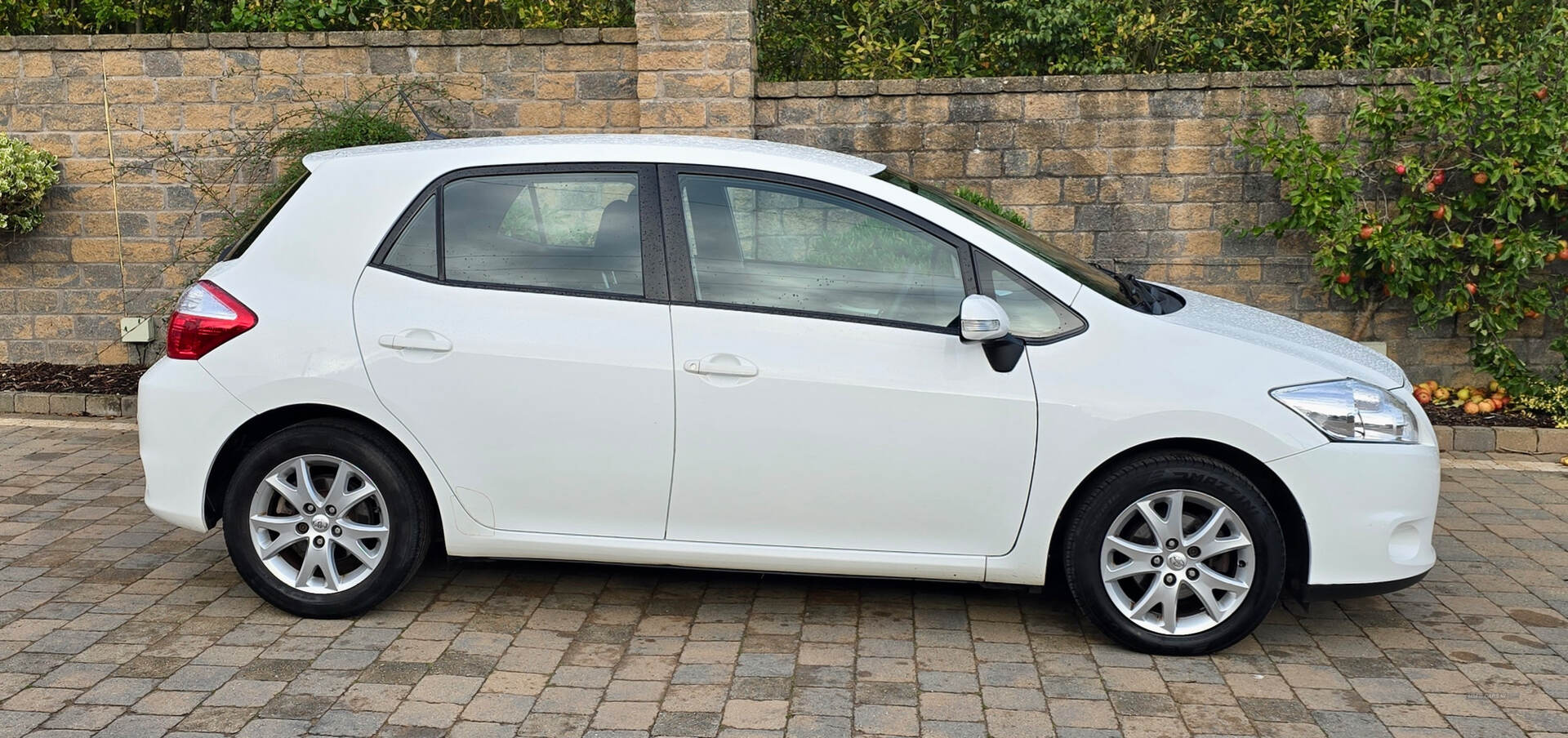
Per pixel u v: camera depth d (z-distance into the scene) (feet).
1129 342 13.64
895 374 13.60
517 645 14.16
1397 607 15.76
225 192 27.17
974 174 26.20
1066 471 13.53
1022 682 13.29
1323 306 26.18
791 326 13.75
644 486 14.02
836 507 13.87
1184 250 26.09
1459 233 25.16
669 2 25.38
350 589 14.56
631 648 14.11
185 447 14.39
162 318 27.58
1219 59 29.22
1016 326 13.79
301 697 12.69
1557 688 13.30
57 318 27.84
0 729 11.86
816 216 14.12
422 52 26.58
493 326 13.99
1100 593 13.82
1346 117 25.32
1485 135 24.23
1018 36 28.99
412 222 14.39
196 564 16.75
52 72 26.91
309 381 14.10
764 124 26.32
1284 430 13.33
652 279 14.01
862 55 29.27
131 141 27.09
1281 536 13.47
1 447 22.90
